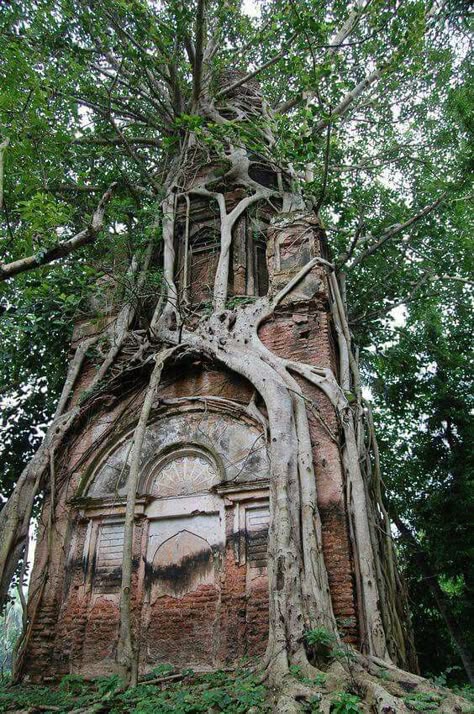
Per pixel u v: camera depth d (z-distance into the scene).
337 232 14.19
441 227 15.44
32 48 12.68
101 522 9.77
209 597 8.61
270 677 6.23
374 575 7.69
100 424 10.87
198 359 10.83
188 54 14.56
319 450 9.10
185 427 10.26
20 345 13.64
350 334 12.20
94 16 13.33
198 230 14.61
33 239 9.31
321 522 8.37
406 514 15.85
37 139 10.66
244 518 9.00
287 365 10.02
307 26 11.01
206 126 14.58
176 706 5.68
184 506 9.45
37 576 9.37
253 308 11.23
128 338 11.89
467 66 14.45
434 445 16.14
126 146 14.71
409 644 8.71
